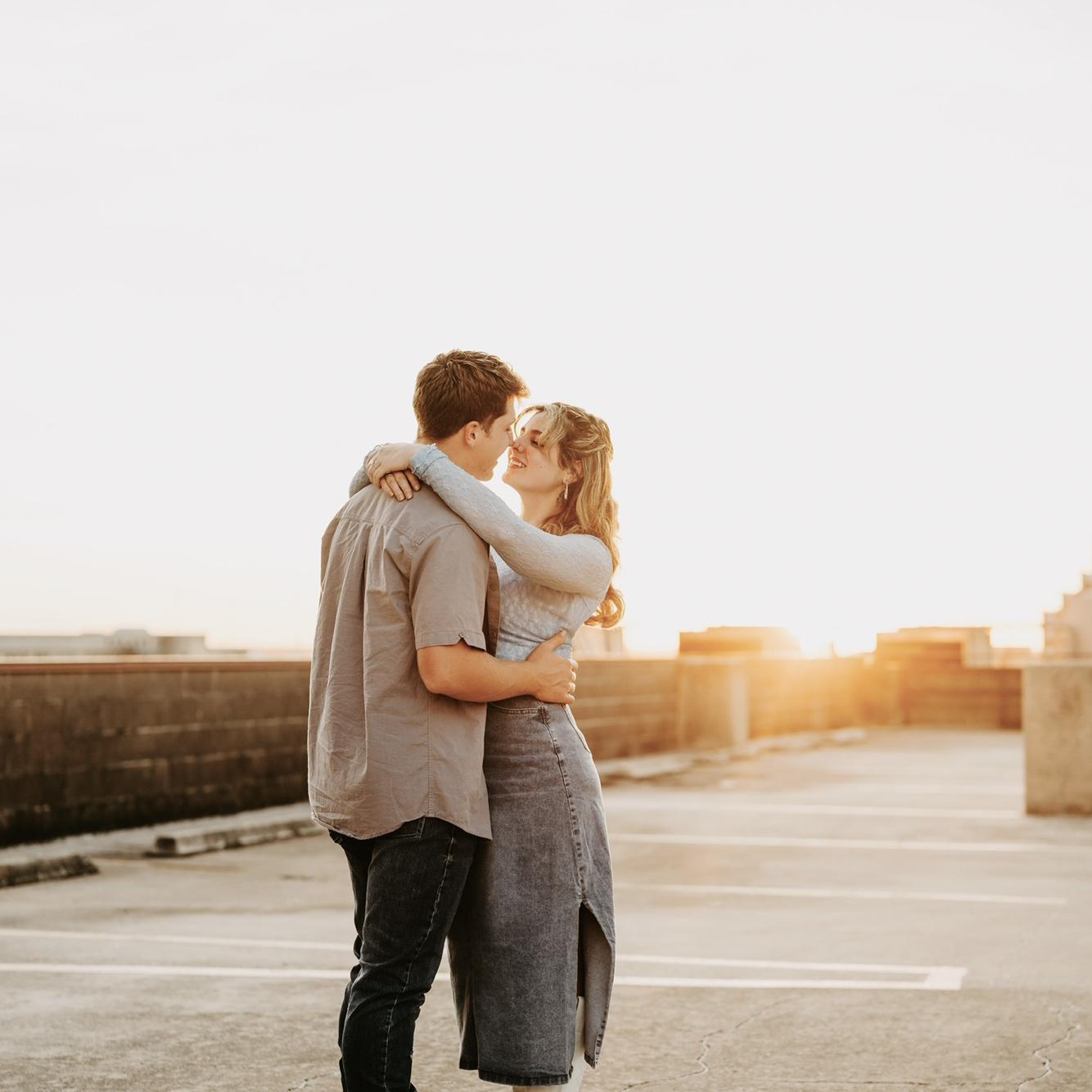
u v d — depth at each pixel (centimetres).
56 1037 486
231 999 544
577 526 348
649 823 1188
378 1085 303
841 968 613
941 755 2011
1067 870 925
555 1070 316
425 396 328
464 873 311
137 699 1059
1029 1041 489
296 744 1223
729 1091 433
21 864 842
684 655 2289
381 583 309
